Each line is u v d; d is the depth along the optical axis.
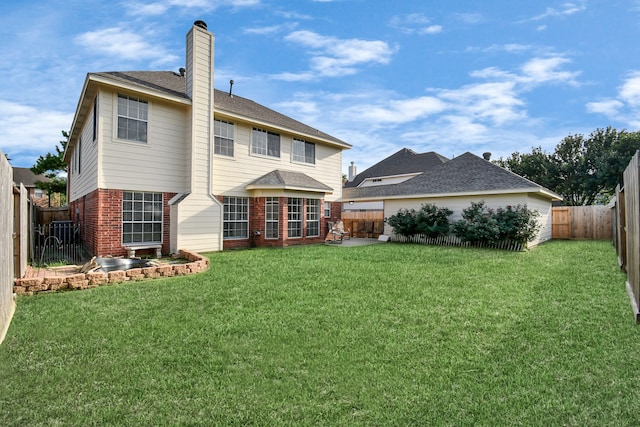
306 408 2.61
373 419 2.50
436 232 15.08
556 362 3.34
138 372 3.12
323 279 6.95
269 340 3.83
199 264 7.82
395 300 5.43
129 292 5.82
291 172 15.21
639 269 4.42
